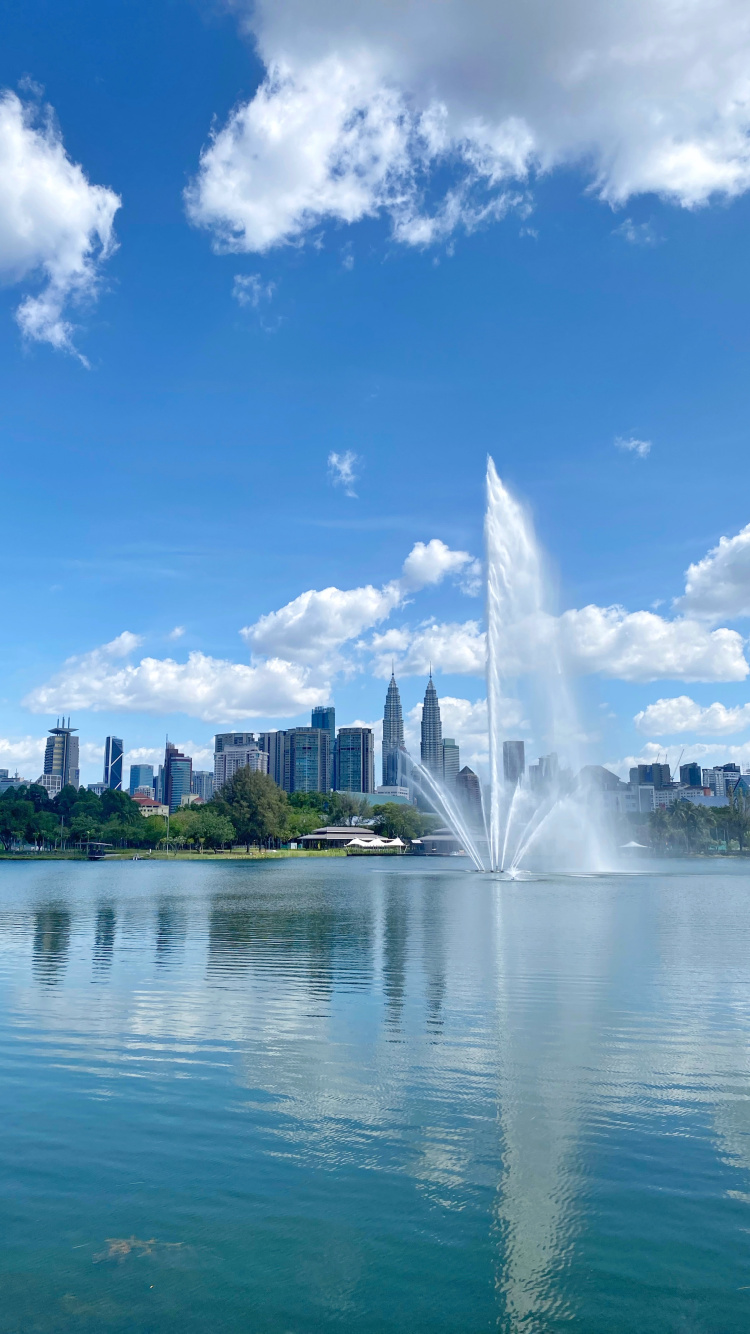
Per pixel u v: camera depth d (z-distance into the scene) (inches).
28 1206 568.7
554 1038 967.6
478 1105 748.0
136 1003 1171.9
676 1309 455.5
